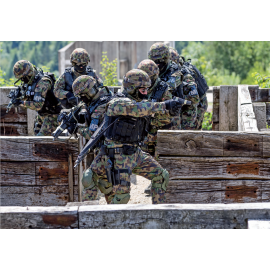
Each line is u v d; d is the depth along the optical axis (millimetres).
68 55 65625
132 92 15758
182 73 22328
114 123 15711
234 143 16297
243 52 131875
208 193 16688
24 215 11539
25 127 27641
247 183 16531
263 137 16156
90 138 16312
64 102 22766
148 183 24328
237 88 27500
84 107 17375
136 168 16734
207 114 37000
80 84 16672
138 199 21641
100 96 17047
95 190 17047
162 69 20703
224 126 27969
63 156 17641
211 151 16391
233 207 11539
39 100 22453
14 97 23016
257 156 16312
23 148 17625
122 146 15883
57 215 11555
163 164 16625
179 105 15242
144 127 16344
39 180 17844
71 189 17828
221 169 16500
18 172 17844
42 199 18000
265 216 11453
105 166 16234
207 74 79625
